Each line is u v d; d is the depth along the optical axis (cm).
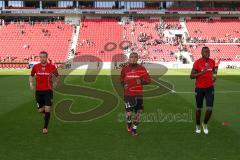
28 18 8856
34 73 1292
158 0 8719
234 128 1346
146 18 8912
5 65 6519
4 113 1708
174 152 1000
